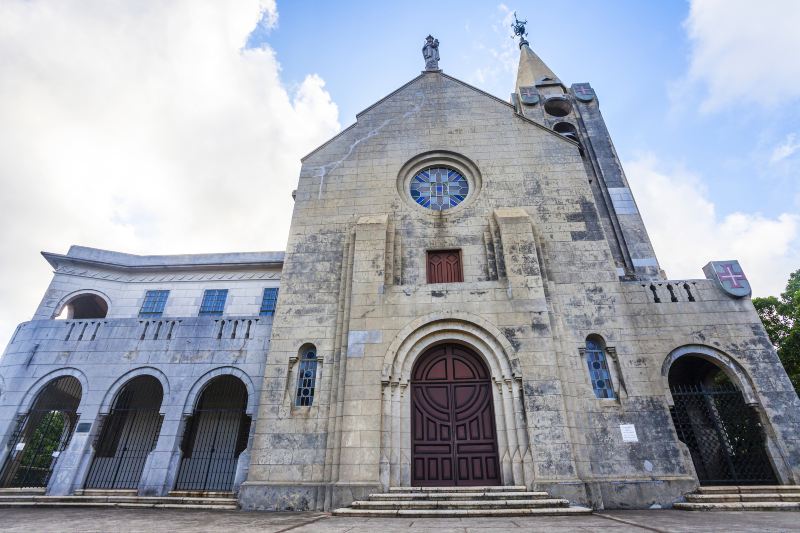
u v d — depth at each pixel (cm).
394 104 1931
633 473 1201
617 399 1306
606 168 2209
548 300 1431
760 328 1380
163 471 1383
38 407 1602
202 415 1822
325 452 1267
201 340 1600
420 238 1595
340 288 1512
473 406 1305
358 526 750
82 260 2020
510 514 950
